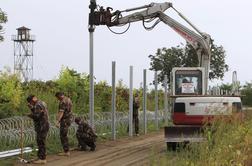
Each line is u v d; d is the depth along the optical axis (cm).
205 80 2108
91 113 2059
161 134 2644
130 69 2433
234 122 1195
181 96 1808
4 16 2241
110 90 2816
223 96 1759
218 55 4784
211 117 1568
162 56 4959
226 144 961
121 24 2180
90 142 1823
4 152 1534
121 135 2464
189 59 4878
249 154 970
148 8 2186
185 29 2177
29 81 2645
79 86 2628
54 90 2545
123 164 1486
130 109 2459
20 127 1705
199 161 878
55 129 1930
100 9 2100
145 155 1695
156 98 3011
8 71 2111
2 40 2280
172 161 888
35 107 1496
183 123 1745
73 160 1573
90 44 2084
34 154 1617
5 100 2003
